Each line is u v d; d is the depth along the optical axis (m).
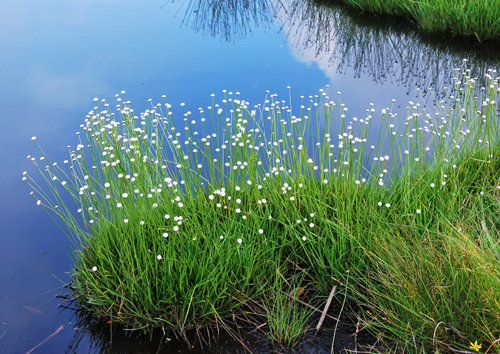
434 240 3.46
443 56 8.02
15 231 4.43
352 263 3.55
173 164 4.91
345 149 4.26
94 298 3.53
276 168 4.11
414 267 3.16
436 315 2.98
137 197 3.76
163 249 3.54
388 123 5.87
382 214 3.79
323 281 3.62
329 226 3.77
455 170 4.33
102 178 4.74
